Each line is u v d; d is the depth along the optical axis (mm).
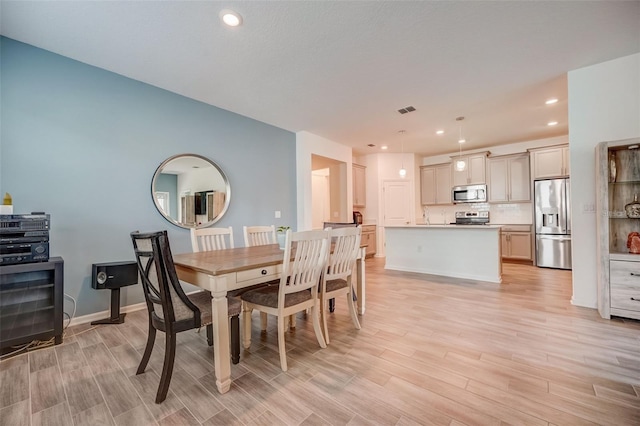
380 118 4344
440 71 2922
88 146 2742
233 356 1919
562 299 3250
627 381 1657
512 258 5672
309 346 2170
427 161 7340
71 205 2639
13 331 2121
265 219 4512
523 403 1483
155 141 3223
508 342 2182
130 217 3016
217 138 3850
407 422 1357
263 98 3566
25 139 2410
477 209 6562
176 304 1607
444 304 3125
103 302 2811
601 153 2662
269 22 2143
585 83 2881
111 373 1808
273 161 4664
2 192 2305
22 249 2133
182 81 3098
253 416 1414
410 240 5027
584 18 2139
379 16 2094
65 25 2156
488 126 4785
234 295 2283
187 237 3512
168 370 1557
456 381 1687
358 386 1651
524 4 1989
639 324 2484
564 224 5020
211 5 1958
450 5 1991
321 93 3422
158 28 2199
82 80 2707
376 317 2752
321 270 2201
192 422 1375
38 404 1508
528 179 5641
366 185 7145
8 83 2338
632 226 2773
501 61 2746
